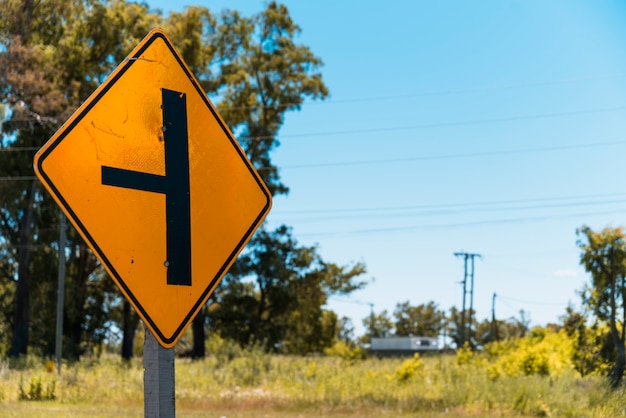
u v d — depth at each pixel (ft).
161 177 12.50
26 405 70.33
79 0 155.33
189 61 179.22
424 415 67.82
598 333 88.79
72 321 178.09
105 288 199.41
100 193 11.89
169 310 12.27
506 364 98.12
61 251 119.55
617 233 82.84
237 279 193.36
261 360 114.73
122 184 12.10
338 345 254.68
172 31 174.50
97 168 11.91
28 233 160.35
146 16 176.35
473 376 92.99
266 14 201.16
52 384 80.48
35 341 165.68
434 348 246.06
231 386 93.86
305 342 260.21
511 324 379.14
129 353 207.72
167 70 12.83
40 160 11.46
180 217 12.61
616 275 83.41
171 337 12.23
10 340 175.32
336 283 239.91
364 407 73.82
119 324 230.89
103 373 96.02
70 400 76.48
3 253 169.07
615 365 84.79
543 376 92.27
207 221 12.91
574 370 92.17
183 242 12.58
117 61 167.22
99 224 11.82
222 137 13.28
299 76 203.41
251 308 201.98
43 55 138.62
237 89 201.67
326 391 81.92
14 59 130.11
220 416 62.64
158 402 11.99
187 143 12.87
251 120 205.77
